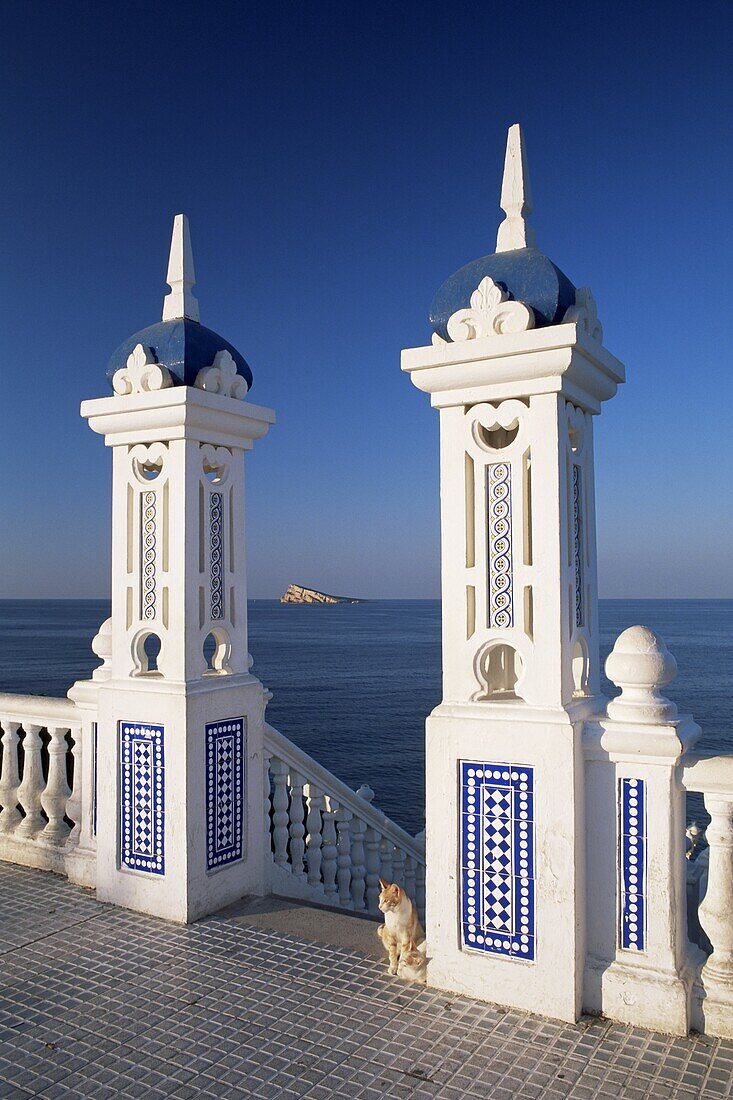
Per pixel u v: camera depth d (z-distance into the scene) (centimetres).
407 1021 345
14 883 510
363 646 9506
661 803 344
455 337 368
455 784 370
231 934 434
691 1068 311
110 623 514
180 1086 302
